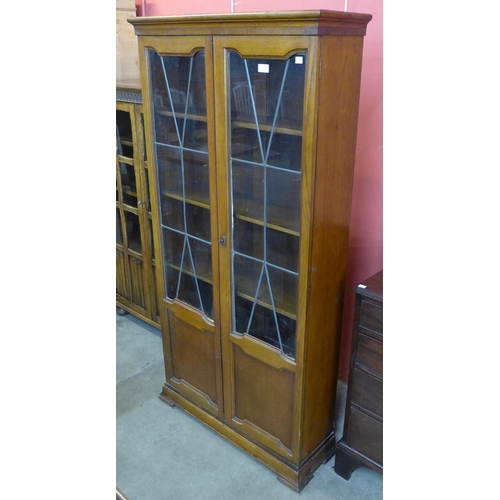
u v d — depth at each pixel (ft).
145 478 5.90
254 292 5.42
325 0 5.73
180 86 5.33
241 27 4.33
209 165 5.19
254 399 5.87
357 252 6.59
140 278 8.81
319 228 4.71
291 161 4.56
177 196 5.94
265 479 5.86
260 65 4.43
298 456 5.58
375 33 5.48
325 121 4.31
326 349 5.49
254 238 5.19
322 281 5.02
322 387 5.65
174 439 6.53
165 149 5.87
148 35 5.32
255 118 4.68
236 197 5.16
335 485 5.76
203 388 6.61
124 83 7.73
